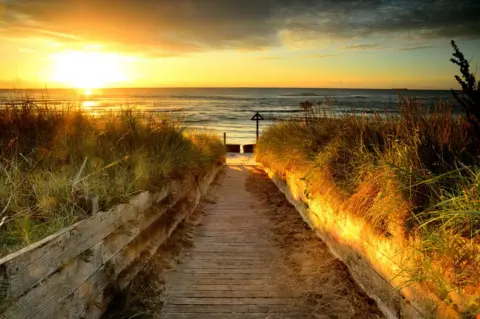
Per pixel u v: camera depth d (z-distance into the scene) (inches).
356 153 172.7
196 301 136.5
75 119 214.1
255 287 147.3
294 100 3427.7
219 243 197.0
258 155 503.5
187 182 238.8
